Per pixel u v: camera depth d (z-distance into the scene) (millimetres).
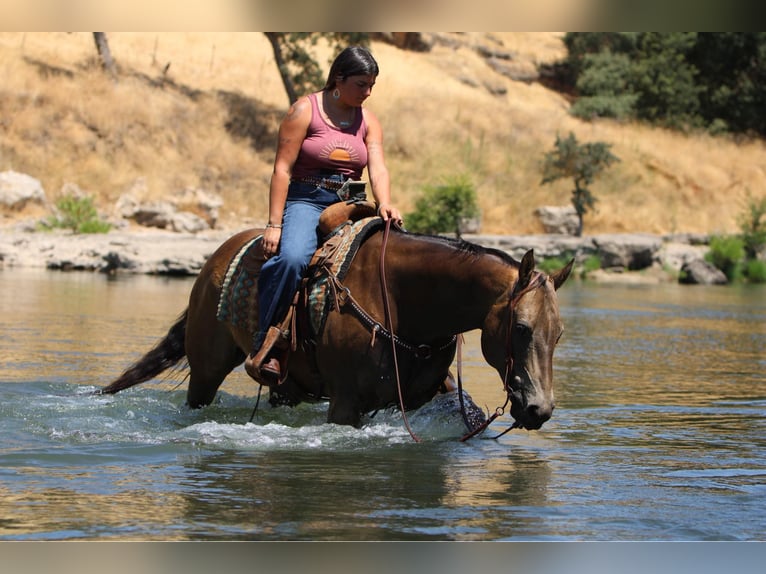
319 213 6805
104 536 4348
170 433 6656
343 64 6746
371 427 6867
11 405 7602
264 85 49156
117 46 48906
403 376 6414
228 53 51906
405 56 57812
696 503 5172
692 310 21953
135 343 12391
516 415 5812
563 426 7570
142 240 29828
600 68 61188
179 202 36281
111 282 23703
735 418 8156
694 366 11930
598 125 55188
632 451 6621
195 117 43969
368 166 6984
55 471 5551
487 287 6043
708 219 47094
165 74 46844
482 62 61438
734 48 64062
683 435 7305
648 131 56375
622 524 4746
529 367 5770
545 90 61500
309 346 6578
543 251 35406
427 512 4828
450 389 7207
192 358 7508
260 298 6668
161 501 4918
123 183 38438
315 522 4605
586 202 41062
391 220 6656
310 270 6594
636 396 9352
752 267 37844
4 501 4879
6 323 14234
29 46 45312
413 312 6328
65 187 36344
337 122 6859
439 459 6082
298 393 6945
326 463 5867
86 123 40719
